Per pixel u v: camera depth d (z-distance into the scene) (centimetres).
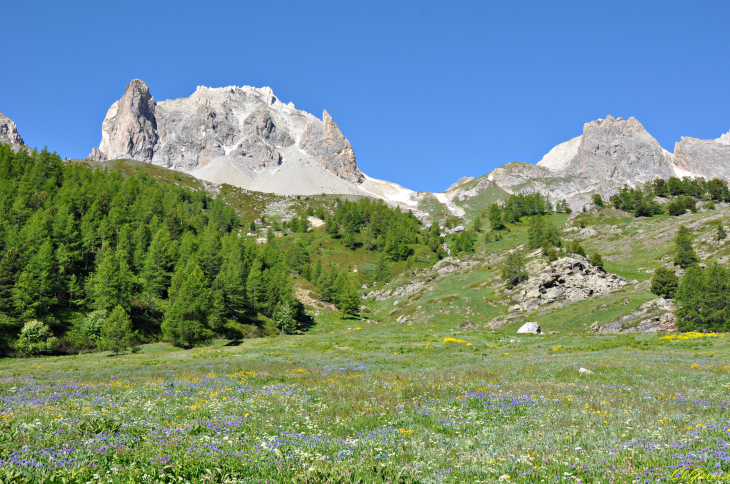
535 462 860
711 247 14250
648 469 774
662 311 8650
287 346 6412
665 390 1919
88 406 1548
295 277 16312
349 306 13712
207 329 7938
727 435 1034
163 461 804
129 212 14788
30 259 8350
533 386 2078
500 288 12962
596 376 2473
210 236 14962
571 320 9650
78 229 11694
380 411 1483
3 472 712
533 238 19000
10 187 13688
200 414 1424
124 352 6762
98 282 8475
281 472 776
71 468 755
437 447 1004
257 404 1642
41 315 7581
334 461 855
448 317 11888
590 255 16812
